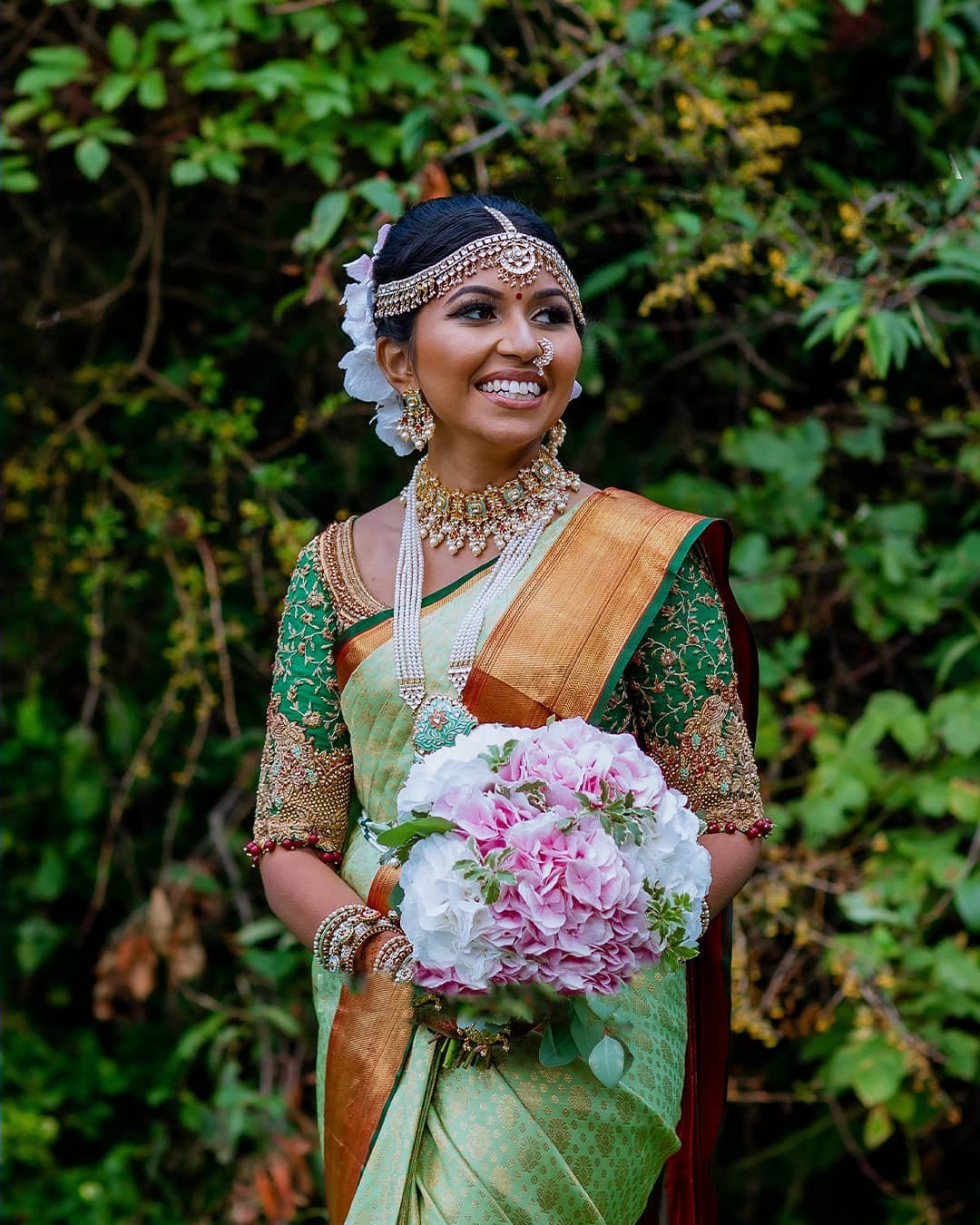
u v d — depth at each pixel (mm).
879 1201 3844
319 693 2225
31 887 4293
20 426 4363
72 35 4027
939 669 3721
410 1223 1989
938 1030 3395
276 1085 3754
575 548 2137
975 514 3697
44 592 4277
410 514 2221
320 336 4062
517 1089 1984
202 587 4043
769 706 3611
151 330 4023
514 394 2084
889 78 3748
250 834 4086
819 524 3682
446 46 3613
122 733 4207
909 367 3785
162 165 4023
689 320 3857
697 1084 2279
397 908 1951
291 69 3609
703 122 3523
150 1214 3949
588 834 1807
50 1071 4227
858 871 3539
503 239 2082
